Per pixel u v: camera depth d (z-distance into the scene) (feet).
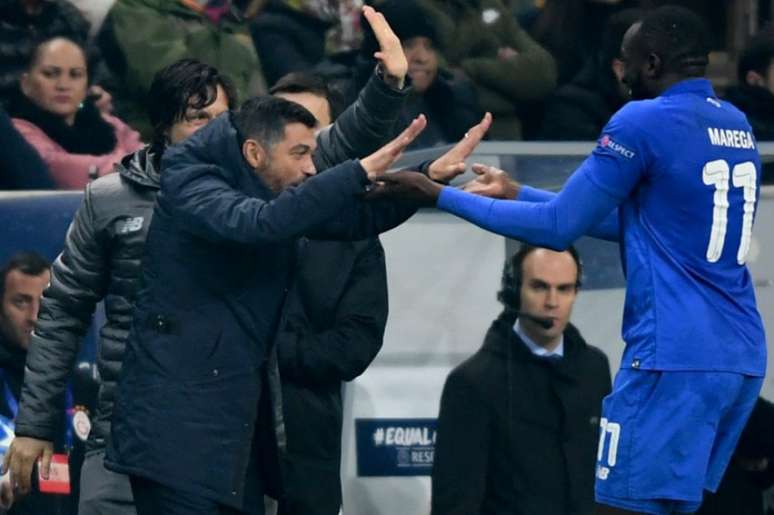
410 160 68.85
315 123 55.42
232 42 91.61
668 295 55.62
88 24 88.33
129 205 59.72
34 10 86.43
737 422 57.82
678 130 55.62
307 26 93.91
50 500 67.26
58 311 60.80
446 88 92.79
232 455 54.44
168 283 54.80
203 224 53.52
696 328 55.52
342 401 64.34
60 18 87.25
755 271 68.28
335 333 62.13
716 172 55.83
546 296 65.26
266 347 55.31
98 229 59.88
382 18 59.36
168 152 55.06
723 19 112.16
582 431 65.26
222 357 54.49
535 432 65.05
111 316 60.03
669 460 55.77
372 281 63.10
